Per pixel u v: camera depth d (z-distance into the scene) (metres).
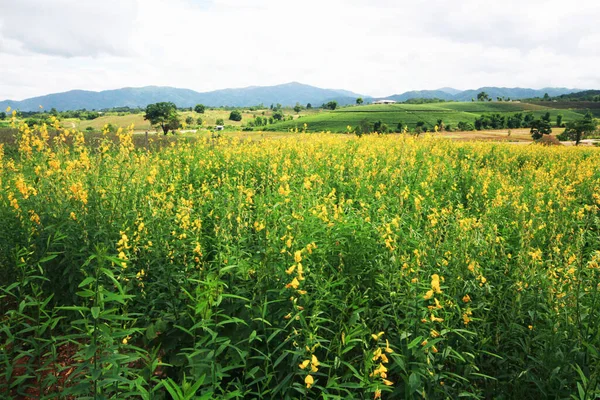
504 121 137.00
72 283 4.74
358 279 4.53
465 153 14.95
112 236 5.20
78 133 8.05
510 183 10.14
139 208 5.93
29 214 5.21
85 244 4.90
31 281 4.82
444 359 3.42
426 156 12.72
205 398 2.60
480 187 9.67
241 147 12.66
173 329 4.21
